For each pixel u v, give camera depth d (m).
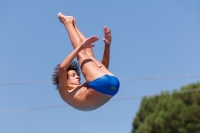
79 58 8.03
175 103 28.77
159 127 28.55
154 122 28.73
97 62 8.09
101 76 7.73
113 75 7.89
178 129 28.08
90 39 7.68
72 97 8.01
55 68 8.48
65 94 8.07
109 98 7.84
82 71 7.92
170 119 28.38
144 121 29.59
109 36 8.52
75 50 7.76
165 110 28.97
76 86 8.18
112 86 7.73
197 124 27.97
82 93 7.95
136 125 30.81
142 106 30.81
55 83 8.48
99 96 7.74
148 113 30.20
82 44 7.73
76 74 8.33
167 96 29.83
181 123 28.12
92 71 7.80
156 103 30.05
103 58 8.54
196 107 28.20
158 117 28.70
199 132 27.78
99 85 7.69
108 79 7.71
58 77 8.21
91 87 7.77
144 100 30.81
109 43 8.52
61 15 8.41
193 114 28.02
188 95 28.91
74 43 8.02
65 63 7.80
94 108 7.93
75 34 8.12
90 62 7.92
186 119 28.05
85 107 7.93
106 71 7.93
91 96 7.79
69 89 8.20
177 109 28.41
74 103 8.01
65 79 7.92
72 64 8.41
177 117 28.27
